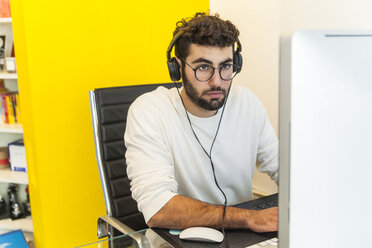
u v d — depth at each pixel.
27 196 2.67
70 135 2.16
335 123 0.41
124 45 2.29
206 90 1.19
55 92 2.08
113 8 2.21
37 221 2.24
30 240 2.42
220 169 1.36
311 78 0.39
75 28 2.09
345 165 0.43
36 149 2.07
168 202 1.04
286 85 0.39
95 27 2.16
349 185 0.43
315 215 0.42
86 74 2.17
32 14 1.94
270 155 1.45
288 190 0.40
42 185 2.11
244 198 1.44
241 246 0.86
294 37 0.37
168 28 2.46
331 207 0.43
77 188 2.23
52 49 2.04
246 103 1.43
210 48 1.14
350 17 2.19
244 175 1.42
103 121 1.43
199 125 1.32
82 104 2.18
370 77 0.43
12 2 2.04
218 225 0.97
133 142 1.22
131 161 1.20
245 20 2.87
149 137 1.23
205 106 1.21
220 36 1.13
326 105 0.40
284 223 0.42
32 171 2.19
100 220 1.27
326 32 0.39
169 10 2.44
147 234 0.92
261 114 1.46
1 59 2.54
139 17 2.32
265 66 2.78
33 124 2.04
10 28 2.62
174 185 1.15
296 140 0.39
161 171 1.14
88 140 2.23
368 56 0.43
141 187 1.10
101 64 2.22
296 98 0.38
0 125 2.54
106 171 1.42
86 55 2.16
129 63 2.33
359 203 0.45
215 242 0.88
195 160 1.33
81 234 2.28
